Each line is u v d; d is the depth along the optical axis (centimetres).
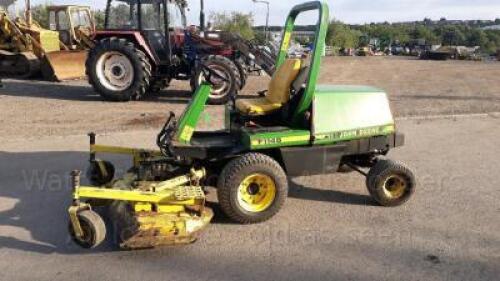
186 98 1152
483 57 3900
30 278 362
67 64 1399
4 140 741
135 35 1078
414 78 1670
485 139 782
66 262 386
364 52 4606
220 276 366
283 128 480
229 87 1038
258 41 1303
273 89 523
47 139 750
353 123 489
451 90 1337
